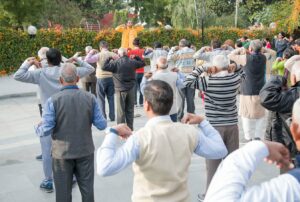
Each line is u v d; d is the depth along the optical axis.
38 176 6.33
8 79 17.91
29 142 8.33
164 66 7.34
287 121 3.23
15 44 18.94
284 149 1.68
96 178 6.14
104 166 2.50
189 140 2.71
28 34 19.12
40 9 27.22
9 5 25.81
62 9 31.19
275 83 3.87
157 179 2.62
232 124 5.00
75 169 4.50
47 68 5.49
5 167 6.77
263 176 5.98
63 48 20.06
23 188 5.87
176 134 2.68
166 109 2.72
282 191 1.50
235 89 4.94
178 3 33.28
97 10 41.34
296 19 13.11
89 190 4.48
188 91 9.43
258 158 1.64
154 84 2.76
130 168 6.49
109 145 2.60
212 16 34.62
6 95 14.04
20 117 10.89
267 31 22.59
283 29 14.88
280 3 14.70
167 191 2.62
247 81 7.34
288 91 3.84
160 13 40.75
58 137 4.33
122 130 2.70
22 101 13.41
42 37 19.53
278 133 3.84
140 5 40.25
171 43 22.47
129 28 16.78
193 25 32.75
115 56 9.61
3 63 18.78
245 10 34.72
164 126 2.69
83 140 4.36
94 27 41.88
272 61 10.92
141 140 2.61
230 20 34.75
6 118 10.80
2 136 8.88
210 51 9.67
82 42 20.41
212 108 4.97
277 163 1.68
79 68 5.84
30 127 9.68
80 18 32.97
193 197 5.46
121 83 8.34
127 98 8.45
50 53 5.45
